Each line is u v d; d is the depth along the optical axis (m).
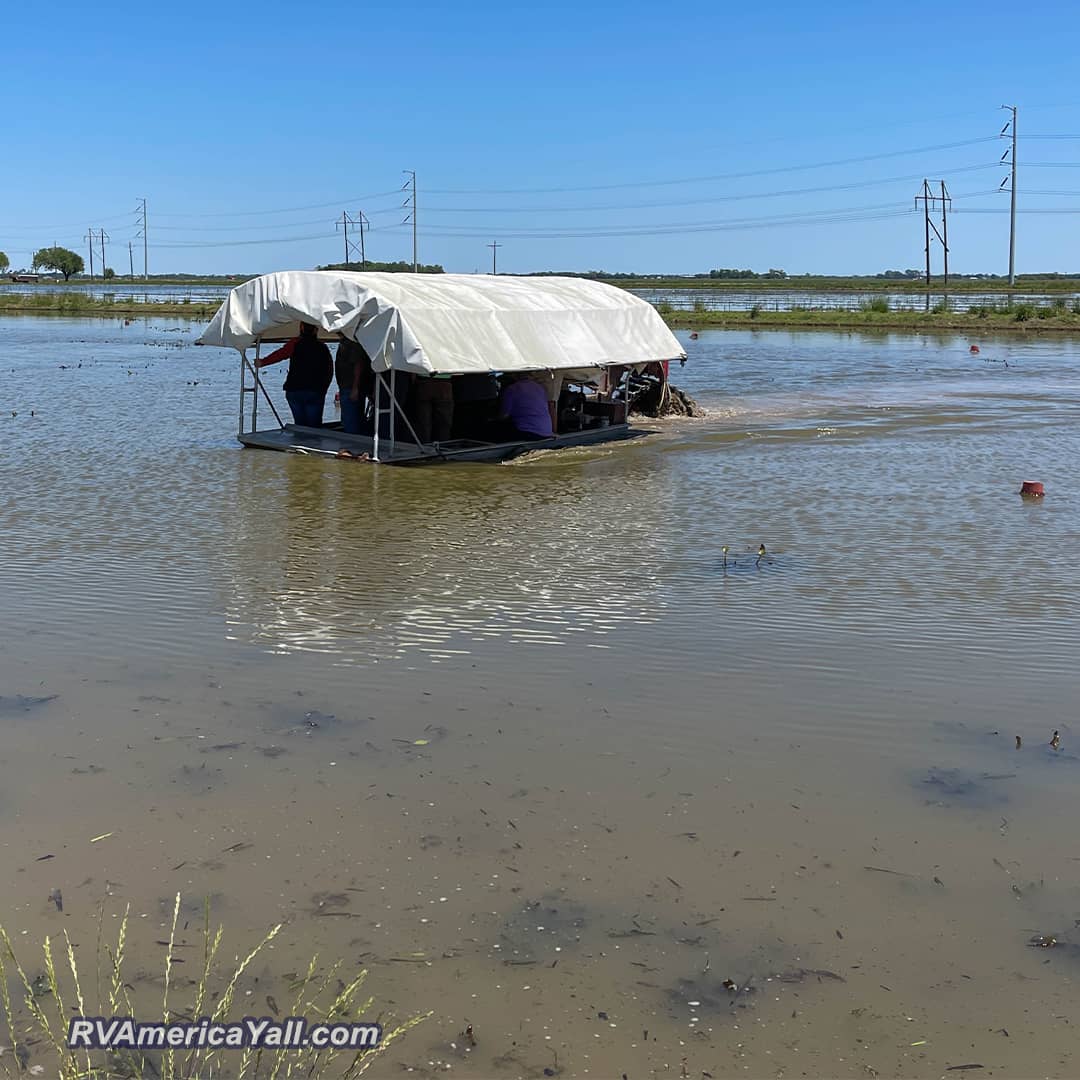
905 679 8.85
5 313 74.25
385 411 19.31
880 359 41.75
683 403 24.91
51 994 5.07
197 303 86.62
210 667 9.02
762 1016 4.98
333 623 10.15
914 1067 4.67
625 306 23.27
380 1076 4.59
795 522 14.41
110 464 18.06
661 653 9.41
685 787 7.06
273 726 7.90
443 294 19.69
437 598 10.94
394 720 8.02
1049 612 10.55
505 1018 4.94
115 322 66.19
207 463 18.41
